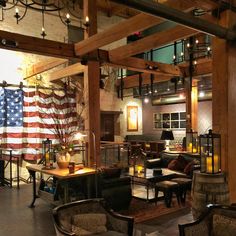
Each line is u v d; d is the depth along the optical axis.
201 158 3.60
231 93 3.71
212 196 3.34
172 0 3.72
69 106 8.67
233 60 3.75
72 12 9.05
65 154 4.96
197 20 3.16
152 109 11.87
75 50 5.34
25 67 8.03
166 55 10.69
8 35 4.62
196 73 7.34
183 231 2.48
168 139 9.44
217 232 2.62
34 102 8.07
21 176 7.74
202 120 10.17
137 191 6.02
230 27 3.63
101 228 2.82
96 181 4.52
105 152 8.54
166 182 5.16
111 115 10.86
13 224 4.28
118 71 10.62
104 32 4.63
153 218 4.41
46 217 4.58
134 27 4.07
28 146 7.91
